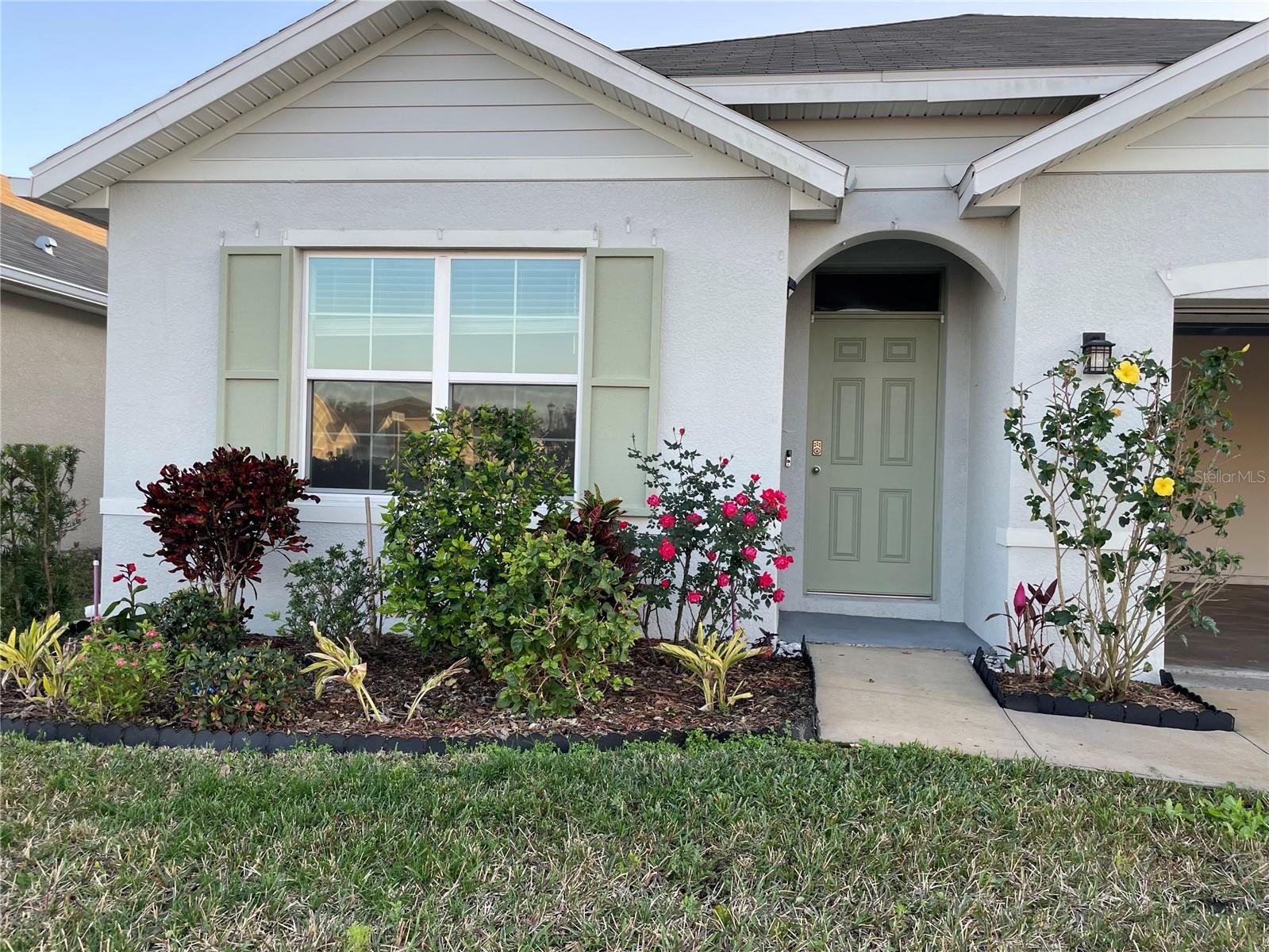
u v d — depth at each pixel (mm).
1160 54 6297
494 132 5773
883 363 6906
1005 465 5613
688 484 5199
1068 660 5402
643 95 5309
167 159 5980
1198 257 5320
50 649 4988
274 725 4184
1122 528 5051
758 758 3758
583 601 4359
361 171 5855
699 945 2488
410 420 5980
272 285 5902
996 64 5848
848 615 6848
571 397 5863
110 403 6062
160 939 2502
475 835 3072
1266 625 7055
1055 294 5438
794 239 5969
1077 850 3031
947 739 4133
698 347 5668
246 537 5285
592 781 3516
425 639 4676
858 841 3059
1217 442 4648
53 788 3455
